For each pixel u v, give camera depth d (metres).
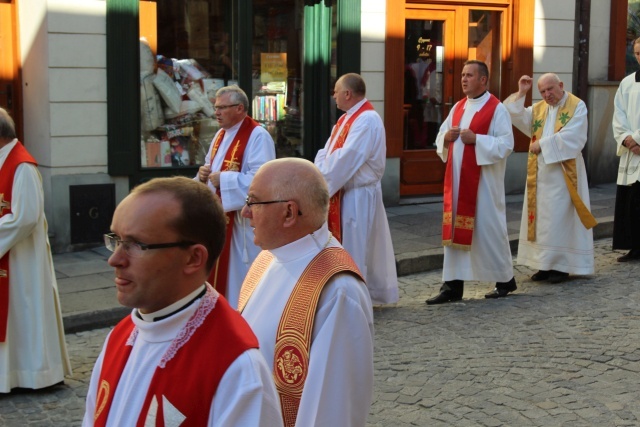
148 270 1.87
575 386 4.90
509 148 6.79
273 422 1.85
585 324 6.16
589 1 11.61
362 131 6.30
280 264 2.69
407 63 10.75
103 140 8.55
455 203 6.90
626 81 8.30
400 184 10.85
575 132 7.29
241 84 9.45
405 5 10.47
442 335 5.96
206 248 1.92
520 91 7.52
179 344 1.86
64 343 5.12
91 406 2.05
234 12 9.37
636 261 8.27
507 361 5.36
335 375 2.48
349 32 9.94
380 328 6.16
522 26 11.11
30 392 4.98
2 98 8.69
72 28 8.26
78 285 7.11
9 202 4.73
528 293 7.17
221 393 1.81
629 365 5.25
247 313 2.69
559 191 7.39
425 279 7.84
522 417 4.46
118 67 8.49
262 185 2.66
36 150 8.58
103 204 8.59
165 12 8.91
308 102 10.07
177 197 1.89
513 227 9.38
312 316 2.54
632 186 8.15
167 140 9.05
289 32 9.87
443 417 4.49
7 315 4.84
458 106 7.07
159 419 1.81
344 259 2.65
